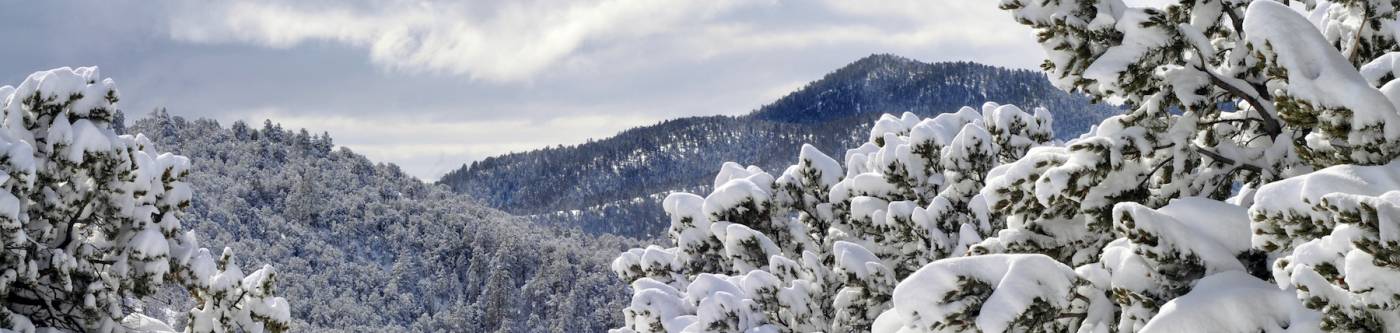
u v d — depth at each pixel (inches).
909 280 252.4
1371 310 192.2
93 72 716.7
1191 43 285.7
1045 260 252.1
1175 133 295.9
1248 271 247.4
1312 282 193.9
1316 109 234.8
